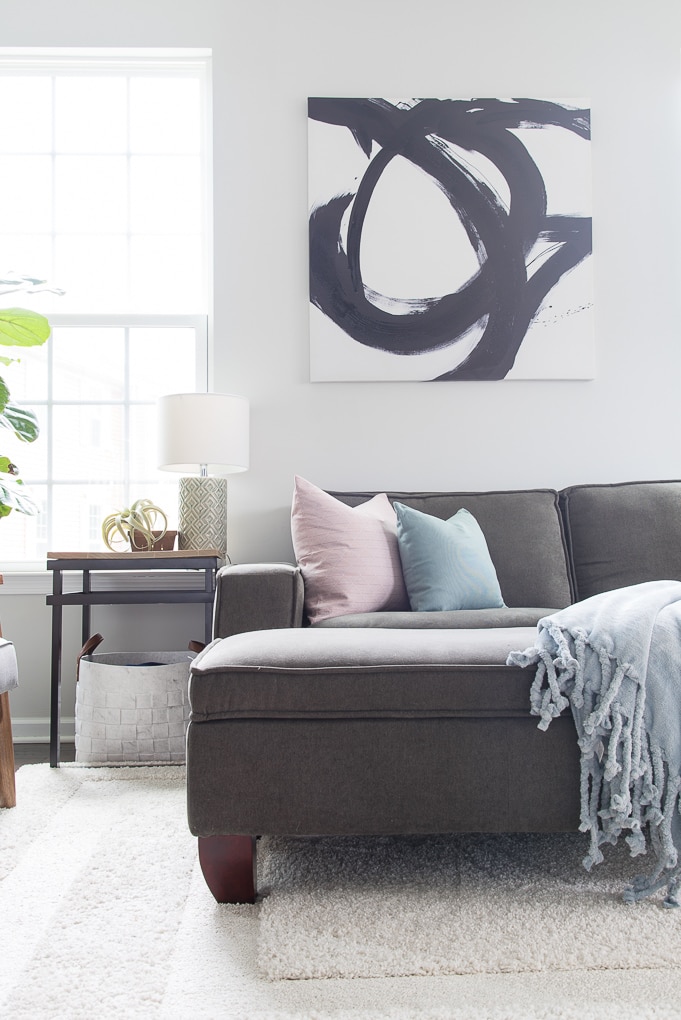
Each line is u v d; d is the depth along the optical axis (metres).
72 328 3.26
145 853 1.78
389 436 3.11
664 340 3.15
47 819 2.01
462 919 1.42
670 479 3.11
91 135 3.32
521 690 1.48
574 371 3.11
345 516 2.49
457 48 3.16
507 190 3.13
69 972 1.27
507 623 2.16
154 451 3.25
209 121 3.26
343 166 3.11
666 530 2.64
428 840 1.84
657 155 3.18
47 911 1.50
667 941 1.33
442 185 3.12
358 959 1.29
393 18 3.16
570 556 2.73
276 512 3.09
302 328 3.12
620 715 1.44
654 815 1.44
